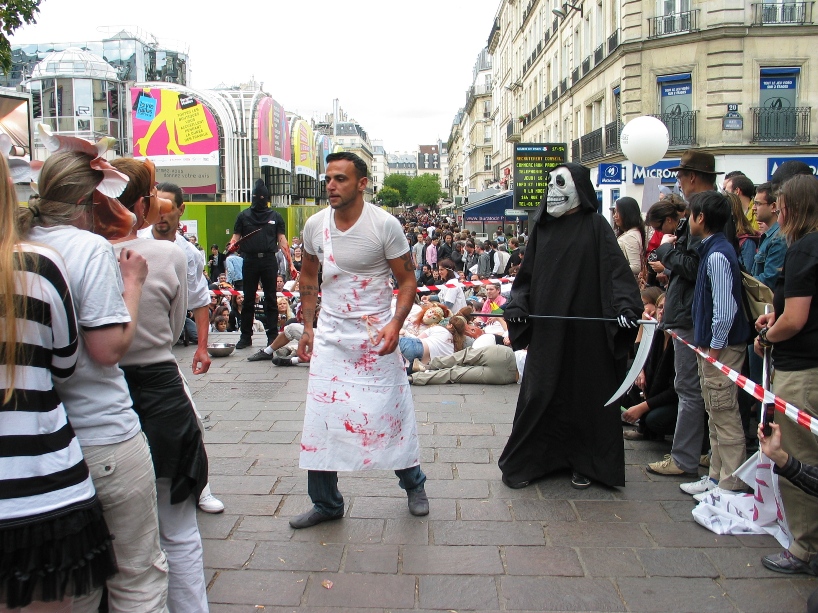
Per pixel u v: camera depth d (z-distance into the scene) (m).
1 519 1.74
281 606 2.89
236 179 31.98
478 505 3.91
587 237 4.10
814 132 20.86
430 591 3.00
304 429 3.56
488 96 84.56
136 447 2.17
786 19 20.61
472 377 6.90
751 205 5.70
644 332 3.93
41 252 1.84
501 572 3.16
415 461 3.66
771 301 3.93
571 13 31.11
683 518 3.74
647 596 2.96
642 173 11.50
